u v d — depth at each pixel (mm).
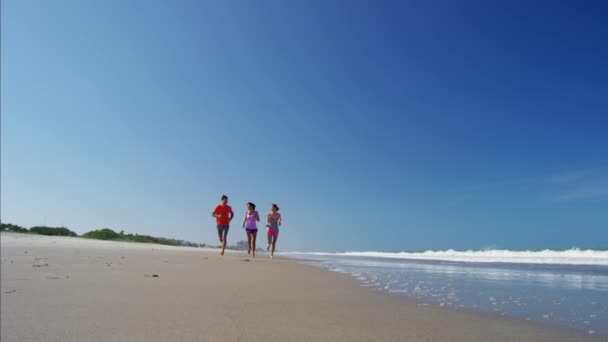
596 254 14047
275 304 3369
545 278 5754
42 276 4855
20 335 2307
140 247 14852
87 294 3670
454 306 3348
